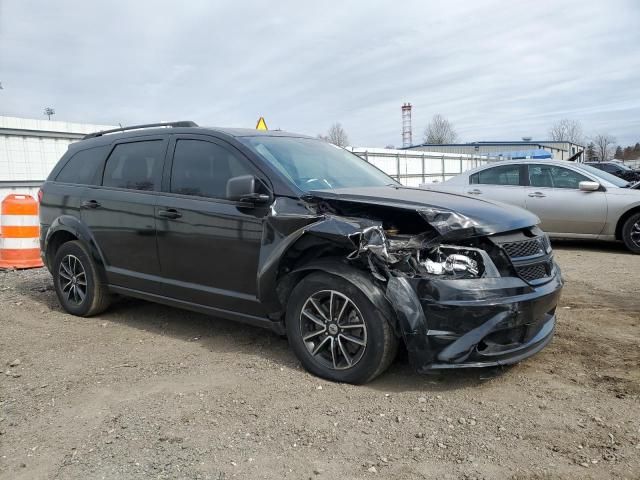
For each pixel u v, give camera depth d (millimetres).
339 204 3818
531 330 3617
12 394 3633
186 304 4539
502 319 3346
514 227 3619
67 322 5293
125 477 2656
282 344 4500
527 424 3105
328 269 3600
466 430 3049
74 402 3490
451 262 3404
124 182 5023
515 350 3482
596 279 6945
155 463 2770
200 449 2893
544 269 3777
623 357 4098
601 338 4539
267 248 3877
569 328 4812
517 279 3486
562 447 2855
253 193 3805
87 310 5332
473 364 3340
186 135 4688
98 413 3330
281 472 2678
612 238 9055
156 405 3416
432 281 3355
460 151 63125
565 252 9227
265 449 2885
